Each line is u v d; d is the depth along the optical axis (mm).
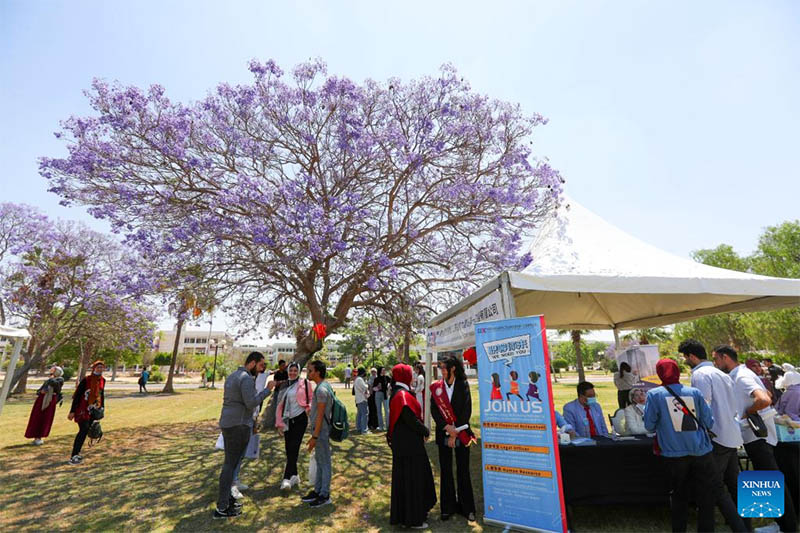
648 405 3674
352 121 9891
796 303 5773
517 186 10070
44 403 8875
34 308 18656
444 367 4750
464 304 6480
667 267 5066
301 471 6551
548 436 4035
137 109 8773
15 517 4660
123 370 76500
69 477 6262
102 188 8852
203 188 9617
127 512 4773
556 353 65812
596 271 4918
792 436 4160
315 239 8547
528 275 4691
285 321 11938
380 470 6633
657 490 4234
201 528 4309
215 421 12484
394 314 11078
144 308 20203
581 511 4598
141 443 8977
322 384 5188
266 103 10242
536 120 10641
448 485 4555
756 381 3982
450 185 10109
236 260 9438
